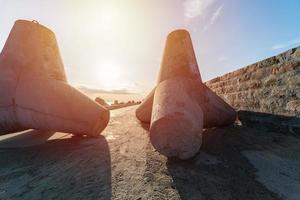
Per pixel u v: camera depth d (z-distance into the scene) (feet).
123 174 10.00
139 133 18.15
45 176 10.48
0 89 15.31
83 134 16.47
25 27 17.31
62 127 15.70
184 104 12.24
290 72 15.71
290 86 15.71
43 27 18.35
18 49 16.58
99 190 8.68
